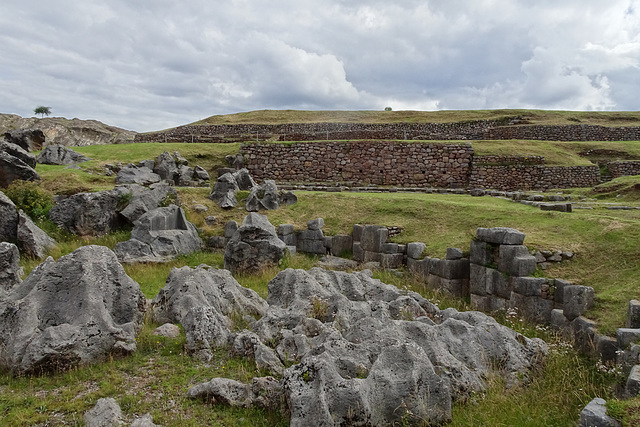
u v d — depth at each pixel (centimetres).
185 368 612
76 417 489
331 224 1595
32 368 569
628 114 4612
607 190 2084
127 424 474
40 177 1847
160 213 1478
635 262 893
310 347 653
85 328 616
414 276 1217
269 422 507
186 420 493
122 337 636
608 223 1065
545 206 1383
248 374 602
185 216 1659
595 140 3728
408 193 2105
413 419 504
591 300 795
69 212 1509
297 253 1519
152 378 583
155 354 651
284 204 1795
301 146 2706
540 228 1162
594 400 487
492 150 2802
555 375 630
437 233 1354
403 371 534
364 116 5197
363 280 948
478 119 4275
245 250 1298
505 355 650
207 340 671
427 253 1238
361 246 1413
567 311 812
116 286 702
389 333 629
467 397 564
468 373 596
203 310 702
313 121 4988
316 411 470
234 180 1900
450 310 813
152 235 1409
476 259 1065
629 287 816
